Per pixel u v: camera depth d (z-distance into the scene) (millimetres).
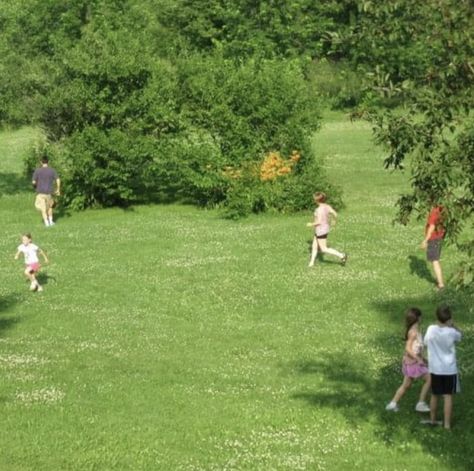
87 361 22078
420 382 20234
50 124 43219
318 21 76562
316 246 30812
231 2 78188
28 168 50656
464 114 14422
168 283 29312
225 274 30094
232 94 41562
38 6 82000
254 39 76625
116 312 26516
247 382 20609
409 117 14477
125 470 15625
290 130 41375
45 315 26141
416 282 28516
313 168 41125
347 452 16641
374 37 14781
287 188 39562
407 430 17688
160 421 18062
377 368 21359
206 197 42406
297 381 20656
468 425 17922
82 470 15562
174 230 37062
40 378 20641
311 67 76000
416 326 18562
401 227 35594
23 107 44594
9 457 16047
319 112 42531
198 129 42219
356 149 58062
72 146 41625
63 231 37656
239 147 41406
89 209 42656
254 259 31875
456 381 17688
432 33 14250
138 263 31797
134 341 23812
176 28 80188
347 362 21859
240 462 16016
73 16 82250
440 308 17797
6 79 45438
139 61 42156
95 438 17078
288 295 27766
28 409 18641
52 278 30172
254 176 40031
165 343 23656
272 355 22578
